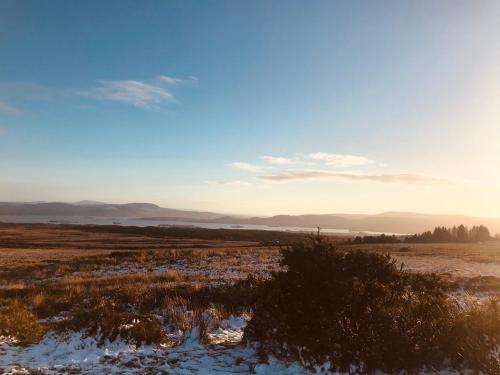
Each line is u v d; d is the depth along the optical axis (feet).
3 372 24.30
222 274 81.00
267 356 26.53
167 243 299.99
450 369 24.80
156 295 49.26
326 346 25.17
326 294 26.86
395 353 24.41
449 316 27.58
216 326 37.35
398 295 29.17
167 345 31.30
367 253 31.32
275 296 28.17
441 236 336.29
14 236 362.33
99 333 32.40
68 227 575.38
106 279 72.43
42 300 47.06
